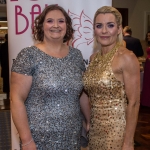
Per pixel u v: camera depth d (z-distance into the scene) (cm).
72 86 172
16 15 229
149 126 418
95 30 181
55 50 178
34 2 229
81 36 240
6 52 624
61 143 172
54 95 168
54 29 175
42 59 169
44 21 178
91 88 182
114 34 177
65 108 170
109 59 177
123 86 176
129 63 170
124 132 178
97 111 182
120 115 177
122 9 651
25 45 233
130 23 662
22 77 165
